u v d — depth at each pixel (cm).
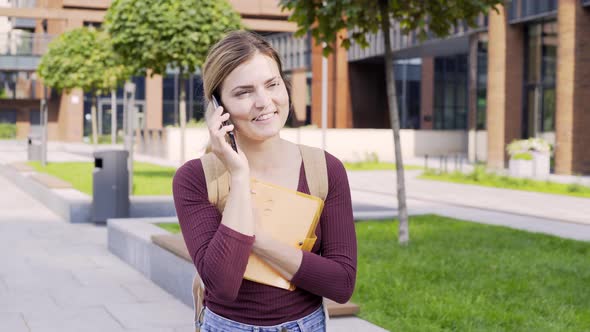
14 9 4591
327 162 189
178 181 185
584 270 677
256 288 178
